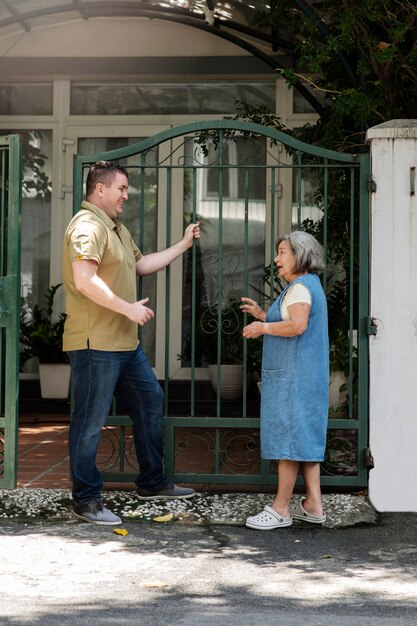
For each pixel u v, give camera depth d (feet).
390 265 18.28
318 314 16.79
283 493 17.11
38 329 31.09
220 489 19.52
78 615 12.41
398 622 12.28
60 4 29.99
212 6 27.96
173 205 31.99
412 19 20.15
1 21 28.99
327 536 16.69
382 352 18.30
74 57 31.45
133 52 31.37
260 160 31.71
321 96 30.94
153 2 29.81
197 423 18.93
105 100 32.24
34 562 14.88
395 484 18.31
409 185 18.26
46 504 18.17
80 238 16.55
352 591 13.58
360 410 18.63
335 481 18.57
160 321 31.86
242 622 12.20
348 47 21.04
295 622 12.23
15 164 18.58
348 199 23.29
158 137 18.84
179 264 31.81
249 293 31.71
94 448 17.20
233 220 31.81
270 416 16.87
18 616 12.32
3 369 20.15
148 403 18.01
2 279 18.65
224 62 31.12
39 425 28.71
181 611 12.63
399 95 22.25
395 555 15.52
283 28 27.84
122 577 14.16
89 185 17.35
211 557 15.26
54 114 32.14
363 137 22.85
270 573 14.42
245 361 18.95
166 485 18.45
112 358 17.03
